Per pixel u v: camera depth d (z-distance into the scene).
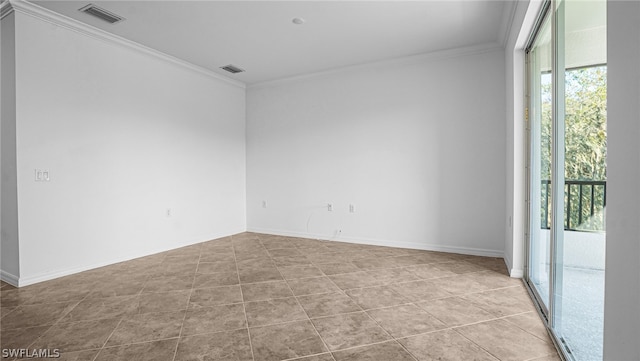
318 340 2.05
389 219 4.65
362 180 4.82
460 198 4.19
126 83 3.95
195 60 4.59
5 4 2.93
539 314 2.40
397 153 4.57
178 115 4.62
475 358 1.85
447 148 4.25
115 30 3.62
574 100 1.82
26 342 2.04
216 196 5.24
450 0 3.01
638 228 0.85
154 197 4.29
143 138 4.15
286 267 3.63
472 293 2.82
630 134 0.89
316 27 3.56
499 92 3.95
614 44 0.97
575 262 1.82
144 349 1.96
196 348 1.97
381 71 4.65
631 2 0.88
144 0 2.98
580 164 1.75
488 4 3.07
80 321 2.33
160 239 4.36
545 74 2.50
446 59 4.23
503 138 3.93
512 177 3.24
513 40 3.10
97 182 3.65
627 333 0.91
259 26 3.53
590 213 1.65
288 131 5.41
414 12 3.23
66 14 3.23
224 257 4.07
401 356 1.87
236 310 2.50
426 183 4.39
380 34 3.74
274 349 1.95
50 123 3.24
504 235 3.94
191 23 3.46
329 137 5.07
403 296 2.76
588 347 1.66
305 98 5.25
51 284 3.09
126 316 2.40
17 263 3.04
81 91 3.49
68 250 3.38
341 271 3.47
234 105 5.59
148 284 3.10
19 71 3.01
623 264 0.93
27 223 3.07
